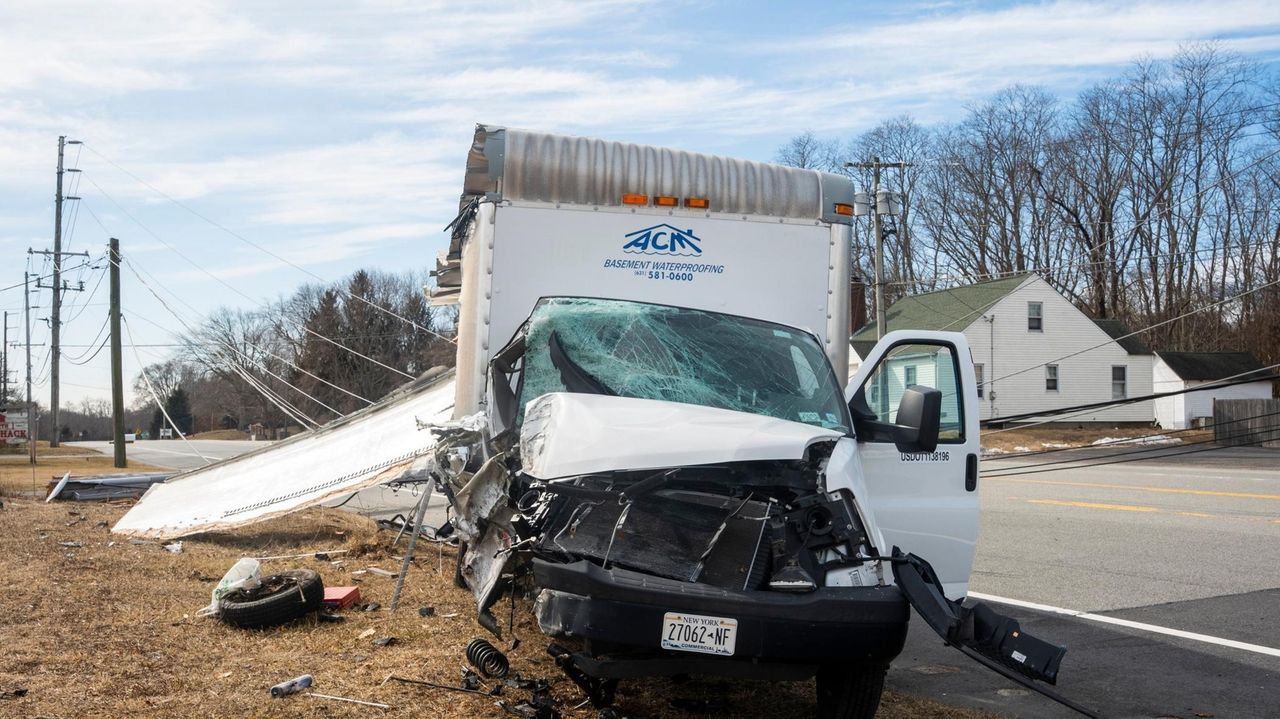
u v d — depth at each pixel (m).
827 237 7.85
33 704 4.85
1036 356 46.47
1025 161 60.69
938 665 6.90
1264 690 6.16
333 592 7.50
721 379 6.26
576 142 7.45
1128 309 57.75
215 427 92.38
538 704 5.05
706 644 4.41
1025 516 14.56
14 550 9.22
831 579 4.68
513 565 5.64
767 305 7.72
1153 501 16.22
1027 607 8.45
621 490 5.05
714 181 7.63
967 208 62.81
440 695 5.29
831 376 6.37
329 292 64.94
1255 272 51.97
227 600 6.82
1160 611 8.24
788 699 5.72
